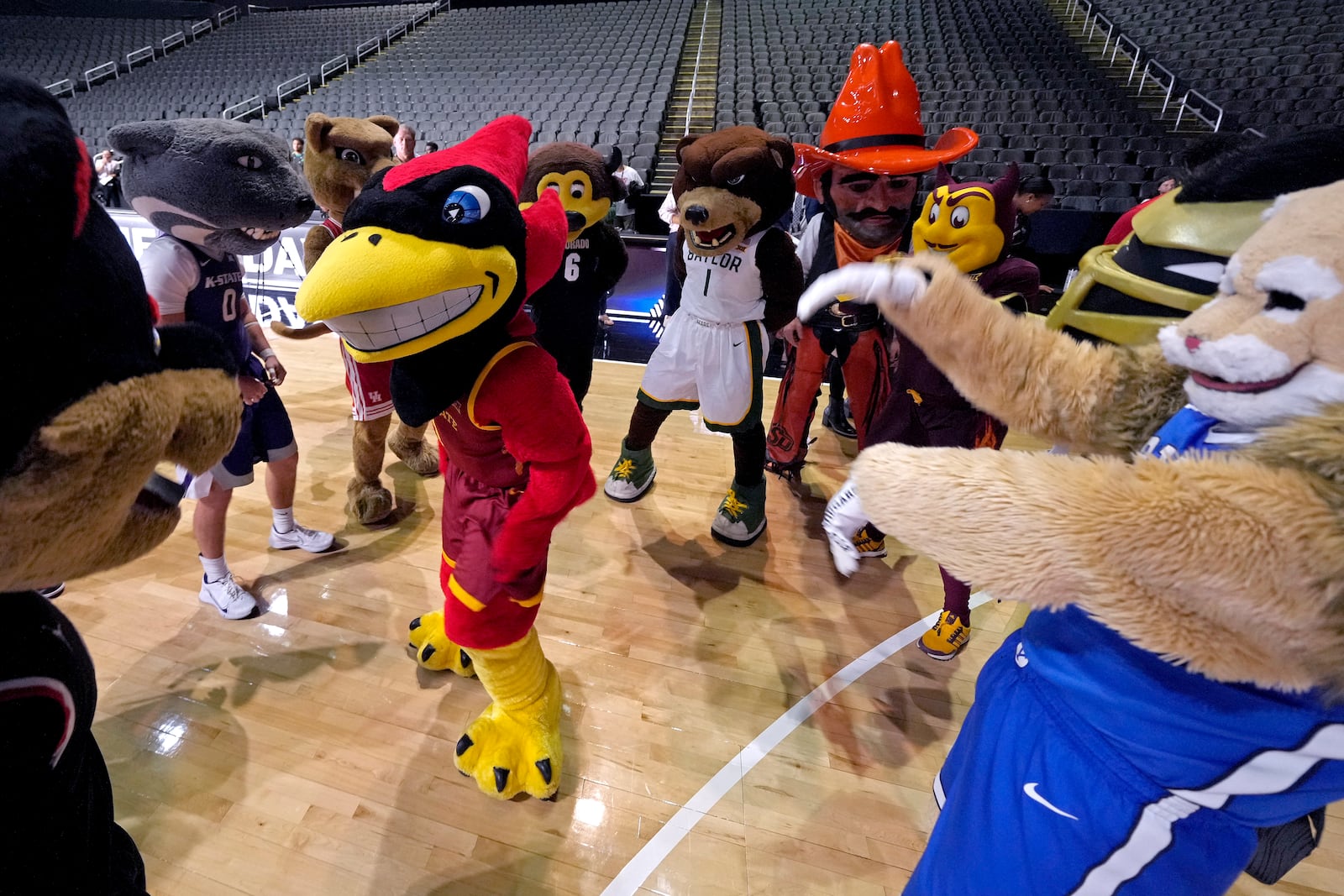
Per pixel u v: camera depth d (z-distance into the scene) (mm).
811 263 2309
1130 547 586
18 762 568
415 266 945
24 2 13211
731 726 1682
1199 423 726
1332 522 517
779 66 9242
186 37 12828
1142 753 737
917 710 1748
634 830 1429
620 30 11508
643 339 4219
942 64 8727
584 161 1964
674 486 2787
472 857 1363
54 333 455
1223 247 731
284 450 2051
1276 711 664
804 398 2445
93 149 9414
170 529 665
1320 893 1329
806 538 2473
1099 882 792
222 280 1697
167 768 1508
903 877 1357
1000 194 1695
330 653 1846
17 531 486
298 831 1395
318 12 13891
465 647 1354
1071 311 938
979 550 659
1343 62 7625
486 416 1138
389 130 2352
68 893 655
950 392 1717
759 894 1319
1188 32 8945
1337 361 575
